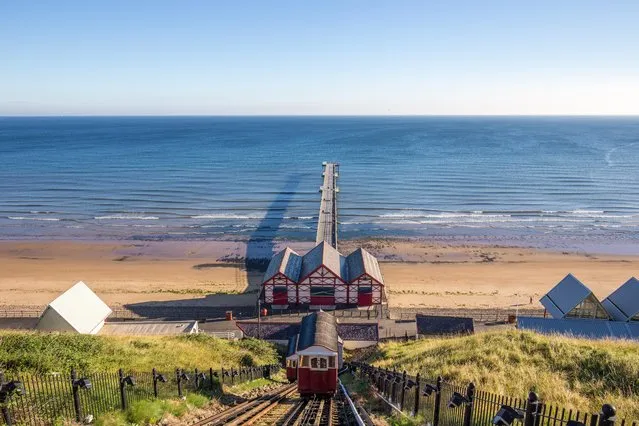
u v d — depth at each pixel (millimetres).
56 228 90000
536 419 9133
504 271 69812
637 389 16688
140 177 139250
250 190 123500
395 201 110250
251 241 83000
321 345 23969
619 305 46062
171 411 16375
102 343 26172
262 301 55156
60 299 43906
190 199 112875
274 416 17672
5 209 102688
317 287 54656
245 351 37438
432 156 184250
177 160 174500
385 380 20812
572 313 45656
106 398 15469
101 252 77625
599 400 15555
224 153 196500
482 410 12109
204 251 77875
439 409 13875
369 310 53875
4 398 11281
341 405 20266
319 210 99062
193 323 47094
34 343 22188
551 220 95188
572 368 19234
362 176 140125
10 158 178125
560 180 133375
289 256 60531
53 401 13992
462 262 73250
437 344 30000
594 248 80000
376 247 79750
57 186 125938
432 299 59500
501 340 24312
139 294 60625
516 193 118062
